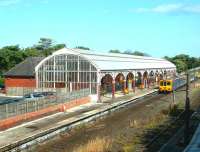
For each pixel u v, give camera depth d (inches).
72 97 1851.6
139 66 2910.9
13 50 3841.0
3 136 1158.3
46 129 1234.6
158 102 2180.1
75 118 1471.5
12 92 2464.3
